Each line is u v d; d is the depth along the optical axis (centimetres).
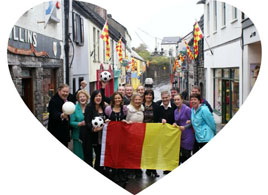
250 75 1079
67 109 712
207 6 1362
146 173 799
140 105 765
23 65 886
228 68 1339
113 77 1905
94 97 738
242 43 1116
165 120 755
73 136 764
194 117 749
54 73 1166
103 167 768
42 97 1029
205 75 1667
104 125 745
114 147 750
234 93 1258
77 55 1340
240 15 1148
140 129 752
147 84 914
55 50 1123
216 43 1465
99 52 1684
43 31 1015
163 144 754
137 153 754
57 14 1130
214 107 1552
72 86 1254
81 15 1377
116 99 744
